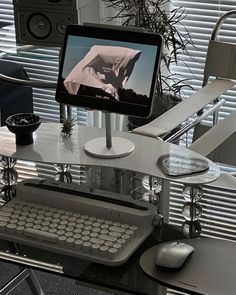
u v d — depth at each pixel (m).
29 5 2.37
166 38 2.68
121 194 1.57
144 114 1.54
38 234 1.40
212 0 2.88
